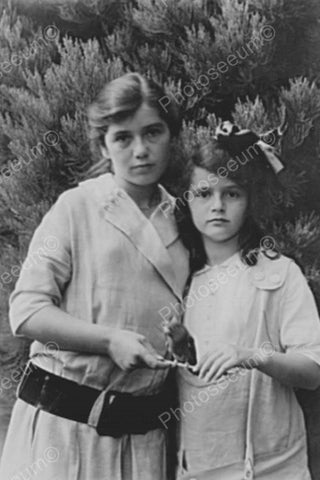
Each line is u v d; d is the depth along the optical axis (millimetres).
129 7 2562
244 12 2389
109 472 1952
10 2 2709
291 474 1979
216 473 1971
